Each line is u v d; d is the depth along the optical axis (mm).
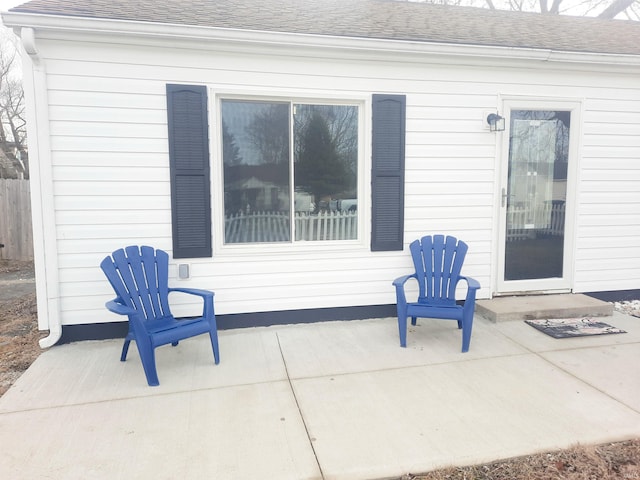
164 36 3658
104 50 3680
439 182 4492
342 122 4297
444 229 4555
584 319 4410
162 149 3879
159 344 3053
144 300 3422
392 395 2889
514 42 4551
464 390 2953
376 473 2127
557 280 4938
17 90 14039
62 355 3592
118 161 3801
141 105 3799
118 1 4211
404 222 4449
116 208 3832
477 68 4445
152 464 2182
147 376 3021
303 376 3184
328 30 4141
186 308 4039
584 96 4746
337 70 4152
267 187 4199
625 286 5105
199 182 3945
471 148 4531
